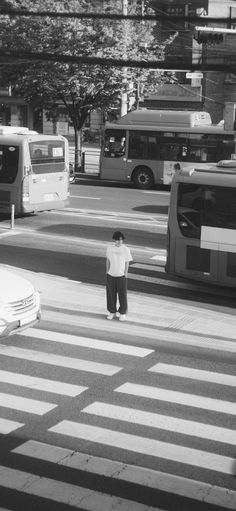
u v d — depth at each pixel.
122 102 34.84
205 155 30.78
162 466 7.68
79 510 6.71
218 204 15.21
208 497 7.03
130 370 10.80
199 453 8.03
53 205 23.72
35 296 12.03
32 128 53.28
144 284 16.34
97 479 7.34
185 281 16.80
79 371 10.70
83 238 20.83
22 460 7.74
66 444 8.17
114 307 13.26
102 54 32.56
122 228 22.28
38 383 10.16
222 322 13.41
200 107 47.03
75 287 15.56
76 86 33.53
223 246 15.23
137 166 32.00
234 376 10.66
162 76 39.59
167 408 9.34
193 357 11.48
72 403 9.44
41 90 35.00
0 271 12.59
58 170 23.69
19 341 12.06
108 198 28.30
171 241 15.94
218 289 16.27
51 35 32.56
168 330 12.83
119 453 7.98
